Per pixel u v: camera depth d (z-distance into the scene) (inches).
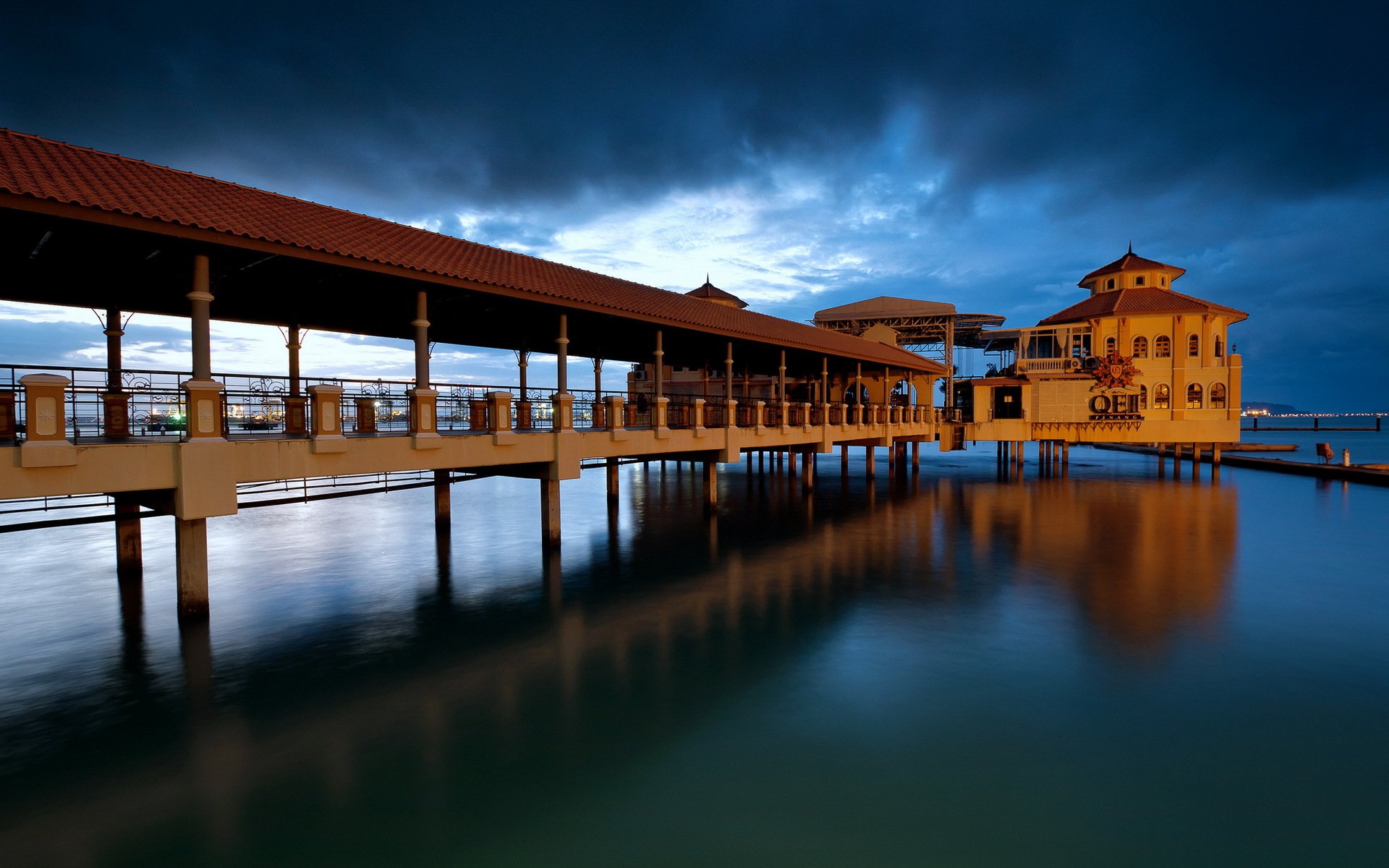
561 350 648.4
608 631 487.5
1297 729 336.2
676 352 1069.1
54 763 303.3
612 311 647.1
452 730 337.4
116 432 495.8
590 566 688.4
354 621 510.3
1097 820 262.1
